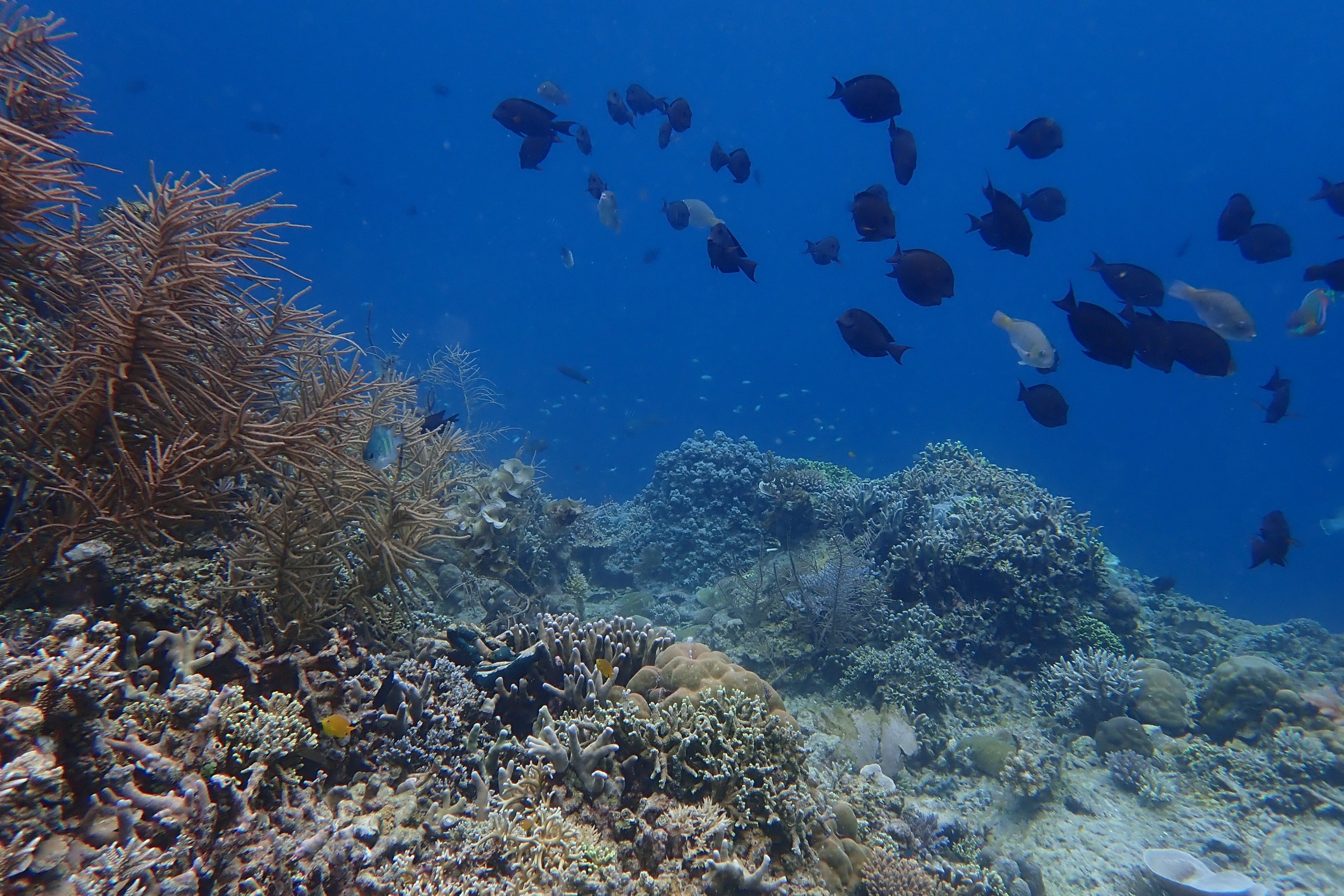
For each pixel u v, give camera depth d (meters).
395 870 3.08
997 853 6.30
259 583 4.13
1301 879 6.16
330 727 3.50
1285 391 8.63
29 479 3.62
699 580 12.73
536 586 10.04
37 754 2.04
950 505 11.76
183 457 3.87
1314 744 7.56
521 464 9.10
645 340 126.00
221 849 2.45
